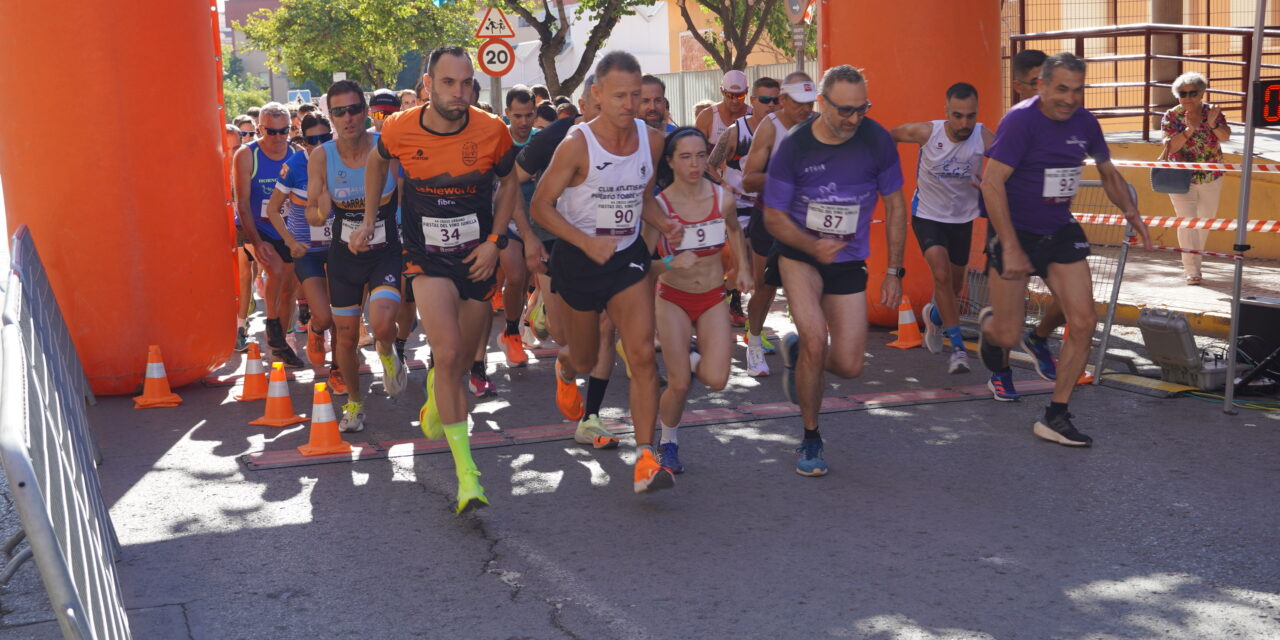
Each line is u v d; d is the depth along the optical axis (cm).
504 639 388
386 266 643
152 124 766
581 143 485
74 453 411
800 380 547
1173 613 394
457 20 3806
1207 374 692
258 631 400
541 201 493
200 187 795
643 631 390
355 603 422
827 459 584
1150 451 581
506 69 1616
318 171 632
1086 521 484
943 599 409
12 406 284
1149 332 707
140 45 758
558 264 513
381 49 3928
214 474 592
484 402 738
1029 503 509
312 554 473
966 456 582
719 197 517
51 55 745
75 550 314
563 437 643
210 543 489
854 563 446
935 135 748
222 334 820
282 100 7725
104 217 760
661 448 562
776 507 514
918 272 910
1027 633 381
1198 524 477
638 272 503
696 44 3581
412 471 587
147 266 772
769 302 771
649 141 500
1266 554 443
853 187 534
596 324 532
